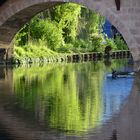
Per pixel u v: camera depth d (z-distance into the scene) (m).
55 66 53.38
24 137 19.05
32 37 63.19
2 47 52.38
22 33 60.09
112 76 39.62
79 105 25.58
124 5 39.94
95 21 77.69
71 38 72.00
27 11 46.00
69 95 29.22
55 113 23.48
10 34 51.03
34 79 38.34
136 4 39.69
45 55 60.38
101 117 22.50
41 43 63.47
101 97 28.42
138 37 39.78
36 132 19.78
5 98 27.92
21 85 34.09
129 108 24.56
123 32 40.09
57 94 29.58
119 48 81.62
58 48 66.75
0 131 20.02
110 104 25.80
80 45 72.94
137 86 33.25
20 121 21.78
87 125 20.91
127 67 49.91
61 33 68.44
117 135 19.11
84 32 77.00
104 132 19.61
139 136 18.94
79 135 19.23
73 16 69.69
